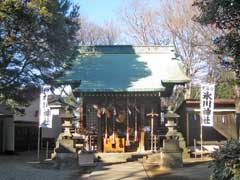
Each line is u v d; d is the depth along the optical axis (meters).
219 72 32.50
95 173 17.20
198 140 27.59
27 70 21.59
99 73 27.20
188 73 38.31
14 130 30.62
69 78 25.69
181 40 38.38
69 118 21.22
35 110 33.56
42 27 19.52
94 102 25.91
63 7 21.02
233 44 8.80
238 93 27.48
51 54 21.17
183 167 18.94
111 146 25.17
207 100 23.20
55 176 16.78
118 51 29.89
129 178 15.67
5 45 19.02
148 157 21.20
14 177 15.87
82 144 23.00
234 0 8.33
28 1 18.78
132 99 25.95
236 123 27.53
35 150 32.62
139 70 27.70
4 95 22.05
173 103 35.31
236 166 8.92
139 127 25.83
